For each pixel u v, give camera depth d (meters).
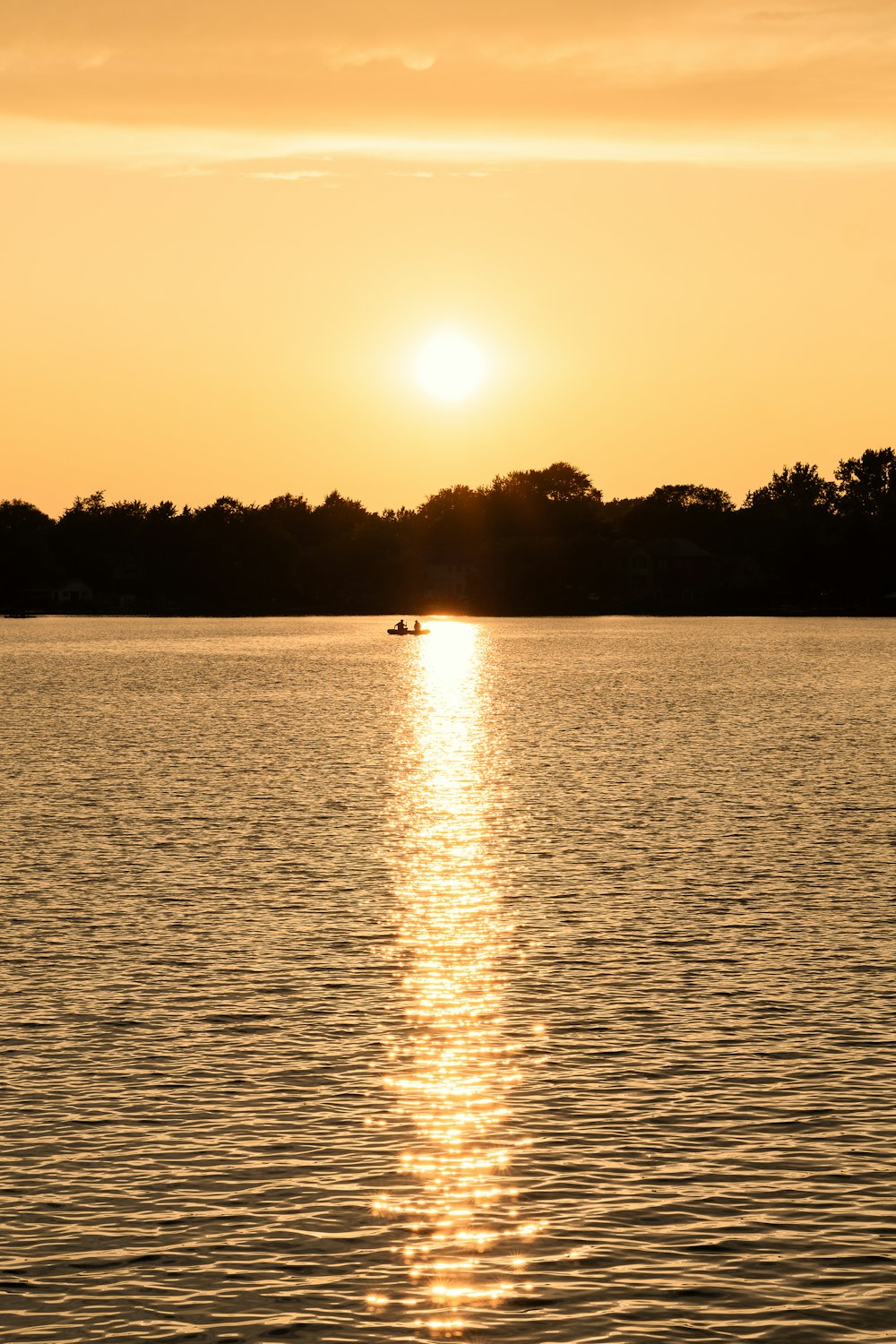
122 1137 38.12
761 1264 31.92
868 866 70.06
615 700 173.12
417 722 146.75
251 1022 46.94
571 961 53.81
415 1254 32.44
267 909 61.66
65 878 67.56
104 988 50.31
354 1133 38.50
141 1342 29.22
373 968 53.03
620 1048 44.53
